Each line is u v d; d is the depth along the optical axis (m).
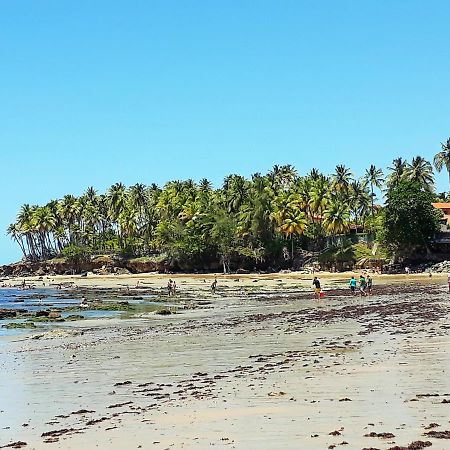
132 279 129.62
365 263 119.00
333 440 11.42
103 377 22.38
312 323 37.75
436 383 16.28
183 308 59.06
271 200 137.75
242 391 17.47
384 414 13.20
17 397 19.39
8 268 177.88
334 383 17.39
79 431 14.05
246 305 59.34
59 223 183.38
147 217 164.88
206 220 139.75
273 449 11.16
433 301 48.78
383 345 25.12
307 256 131.50
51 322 49.59
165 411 15.55
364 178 144.88
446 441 10.86
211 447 11.64
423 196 107.88
